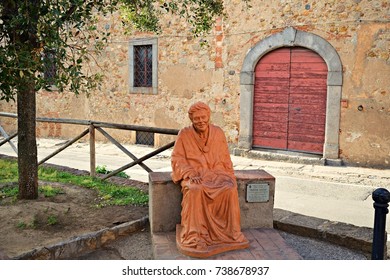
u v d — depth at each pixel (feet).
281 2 32.48
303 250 14.26
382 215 11.19
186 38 37.42
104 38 18.16
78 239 13.58
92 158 22.35
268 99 34.37
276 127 34.22
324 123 32.04
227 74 35.73
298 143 33.35
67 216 16.19
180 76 38.24
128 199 18.28
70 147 41.09
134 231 15.38
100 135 43.96
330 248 14.48
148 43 39.52
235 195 13.15
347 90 30.58
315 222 15.85
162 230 14.46
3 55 12.47
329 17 30.66
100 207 17.34
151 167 30.96
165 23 38.34
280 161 33.14
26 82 14.01
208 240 12.62
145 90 40.37
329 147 31.48
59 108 45.93
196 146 13.93
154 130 19.79
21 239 13.83
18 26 14.40
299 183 26.16
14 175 22.34
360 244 14.30
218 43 35.83
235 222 13.06
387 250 13.65
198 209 12.69
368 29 29.45
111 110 42.83
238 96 35.37
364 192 24.00
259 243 13.46
